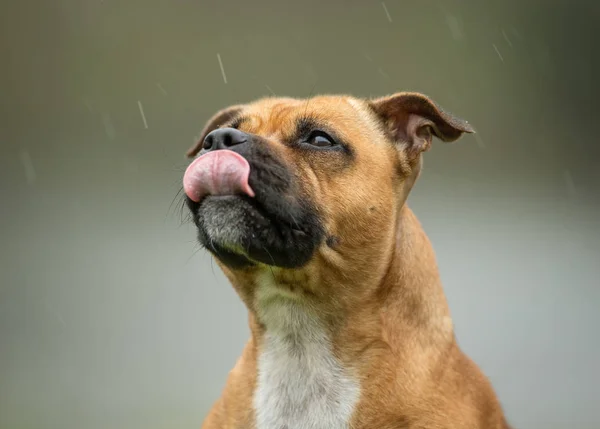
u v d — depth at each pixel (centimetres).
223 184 583
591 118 2845
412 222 675
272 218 596
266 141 613
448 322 657
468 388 639
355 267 627
